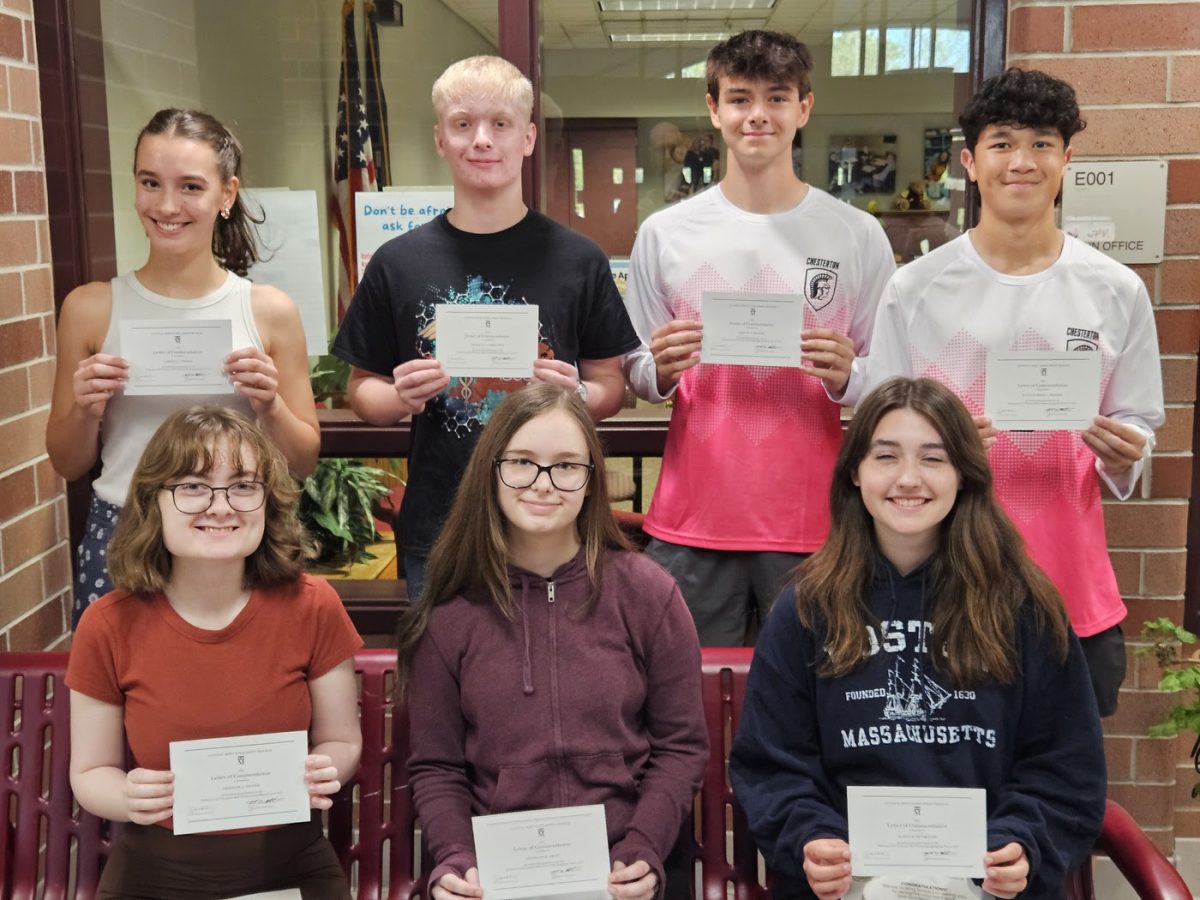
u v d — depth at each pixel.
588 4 2.63
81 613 2.08
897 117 2.62
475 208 2.15
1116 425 1.94
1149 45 2.31
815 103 2.64
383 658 1.80
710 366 2.21
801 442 2.19
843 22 2.61
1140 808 2.58
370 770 1.76
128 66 2.67
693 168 2.71
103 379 2.02
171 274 2.12
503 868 1.49
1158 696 2.52
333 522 2.81
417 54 2.64
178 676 1.60
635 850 1.52
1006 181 1.96
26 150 2.48
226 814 1.52
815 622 1.61
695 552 2.23
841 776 1.60
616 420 2.71
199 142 2.05
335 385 2.77
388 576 2.83
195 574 1.62
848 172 2.67
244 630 1.63
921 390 1.60
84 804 1.58
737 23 2.64
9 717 1.78
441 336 2.04
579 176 2.72
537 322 2.04
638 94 2.67
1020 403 1.96
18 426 2.42
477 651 1.65
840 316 2.24
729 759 1.70
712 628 2.26
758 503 2.19
